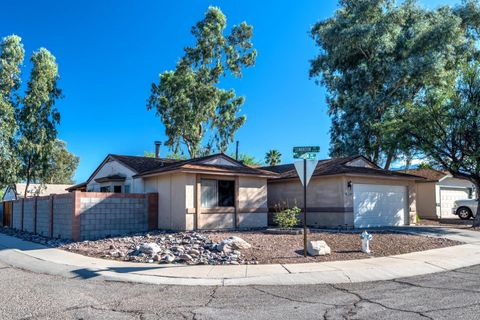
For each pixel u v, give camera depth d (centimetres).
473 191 3138
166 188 1823
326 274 905
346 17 3112
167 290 782
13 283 850
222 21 4134
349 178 1984
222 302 692
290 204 2245
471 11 3036
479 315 593
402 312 616
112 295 741
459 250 1259
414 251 1227
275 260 1051
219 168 1830
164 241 1345
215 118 4209
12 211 2430
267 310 640
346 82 3216
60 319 591
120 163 2267
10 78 3541
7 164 3416
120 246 1307
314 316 605
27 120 3541
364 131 2906
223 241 1180
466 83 1991
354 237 1459
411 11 3019
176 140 4109
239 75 4222
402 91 2895
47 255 1239
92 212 1623
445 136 1977
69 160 6206
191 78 3941
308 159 1112
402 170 3134
